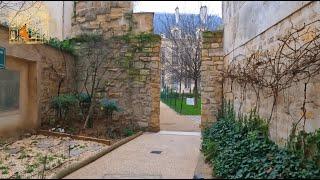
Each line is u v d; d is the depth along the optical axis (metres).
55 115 9.29
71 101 9.13
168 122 12.83
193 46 17.88
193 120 13.57
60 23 11.76
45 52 8.86
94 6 10.67
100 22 10.55
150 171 4.95
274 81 5.77
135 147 7.06
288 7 5.25
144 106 10.06
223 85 9.85
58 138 7.93
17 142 7.32
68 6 11.98
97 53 10.41
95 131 8.66
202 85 10.03
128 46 10.25
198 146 7.28
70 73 10.31
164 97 27.09
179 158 5.97
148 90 10.08
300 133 4.83
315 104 4.50
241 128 7.16
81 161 5.35
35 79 8.43
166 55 17.72
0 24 6.94
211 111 9.95
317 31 4.45
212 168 5.12
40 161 5.64
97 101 10.23
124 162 5.56
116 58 10.31
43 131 8.30
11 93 7.74
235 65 8.47
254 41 6.95
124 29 10.36
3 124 7.43
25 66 8.29
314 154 4.48
